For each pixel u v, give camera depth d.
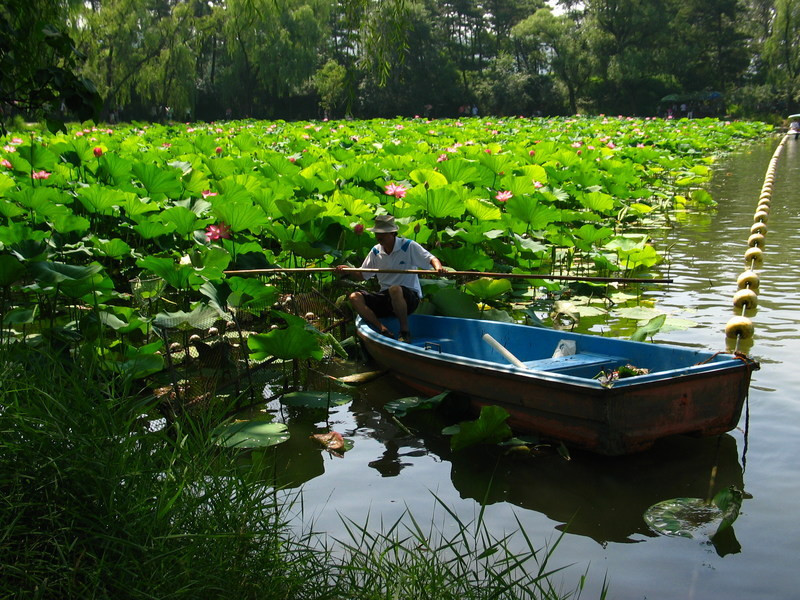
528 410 4.82
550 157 14.52
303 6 49.88
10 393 3.59
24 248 5.71
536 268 9.10
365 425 5.20
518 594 3.22
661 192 16.03
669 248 10.26
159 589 2.78
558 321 7.34
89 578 2.74
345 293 8.02
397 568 3.18
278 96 56.03
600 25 66.56
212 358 6.02
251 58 50.97
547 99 65.56
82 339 5.11
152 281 6.60
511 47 73.88
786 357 6.04
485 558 3.52
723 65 69.00
